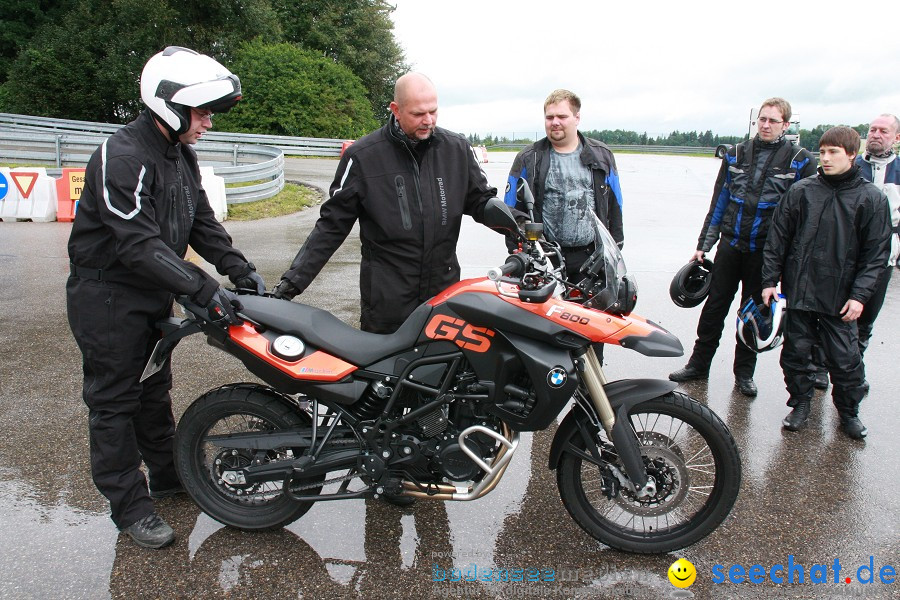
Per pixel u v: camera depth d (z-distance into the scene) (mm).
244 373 4801
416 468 2809
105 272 2736
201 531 3045
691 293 4320
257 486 3012
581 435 2867
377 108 40906
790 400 4230
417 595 2648
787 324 4133
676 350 2641
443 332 2717
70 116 29250
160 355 2840
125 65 28516
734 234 4551
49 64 28656
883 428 4176
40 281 7168
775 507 3285
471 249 9477
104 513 3148
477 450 2732
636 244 10094
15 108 28688
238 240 9648
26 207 10961
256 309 2852
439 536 3033
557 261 2963
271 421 2926
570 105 3934
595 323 2660
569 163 4051
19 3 32656
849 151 3830
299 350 2773
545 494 3398
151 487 3299
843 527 3123
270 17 32656
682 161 32125
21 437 3822
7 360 4961
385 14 41281
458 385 2756
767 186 4406
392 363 2781
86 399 2865
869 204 3828
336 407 2828
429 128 2977
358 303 6504
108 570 2760
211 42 31000
